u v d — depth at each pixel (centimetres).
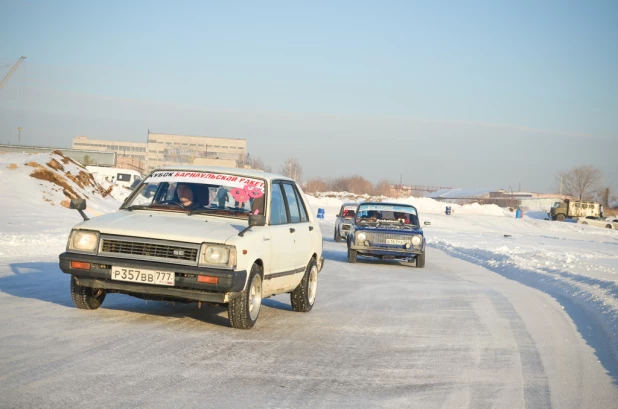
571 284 1458
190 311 856
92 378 522
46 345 616
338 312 972
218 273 703
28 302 834
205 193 835
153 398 484
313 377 583
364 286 1345
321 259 1015
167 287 716
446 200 16188
